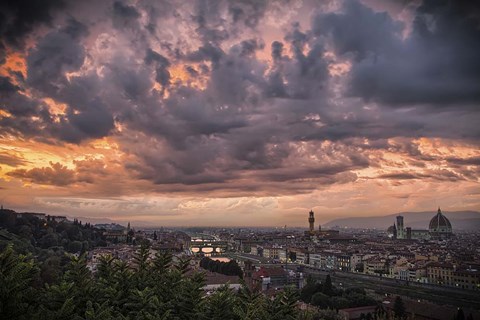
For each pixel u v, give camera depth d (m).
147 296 44.22
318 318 116.50
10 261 37.59
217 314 44.12
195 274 51.34
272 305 46.72
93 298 45.06
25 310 33.62
